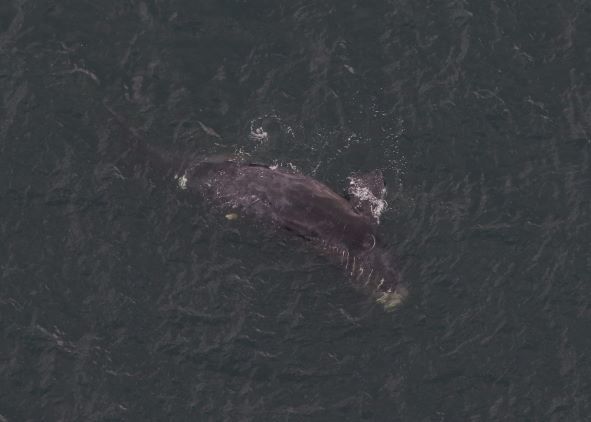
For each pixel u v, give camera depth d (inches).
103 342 4785.9
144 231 5049.2
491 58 5772.6
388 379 4729.3
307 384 4704.7
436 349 4803.2
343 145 5319.9
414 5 5940.0
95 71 5590.6
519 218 5196.9
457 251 5044.3
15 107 5452.8
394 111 5497.1
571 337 4884.4
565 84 5713.6
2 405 4628.4
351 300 4857.3
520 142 5472.4
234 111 5442.9
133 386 4687.5
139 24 5782.5
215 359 4749.0
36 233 5049.2
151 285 4921.3
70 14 5797.2
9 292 4896.7
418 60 5718.5
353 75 5625.0
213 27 5782.5
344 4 5915.4
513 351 4825.3
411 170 5285.4
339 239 4741.6
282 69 5629.9
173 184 5123.0
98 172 5206.7
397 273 4852.4
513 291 4977.9
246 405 4650.6
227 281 4916.3
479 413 4675.2
